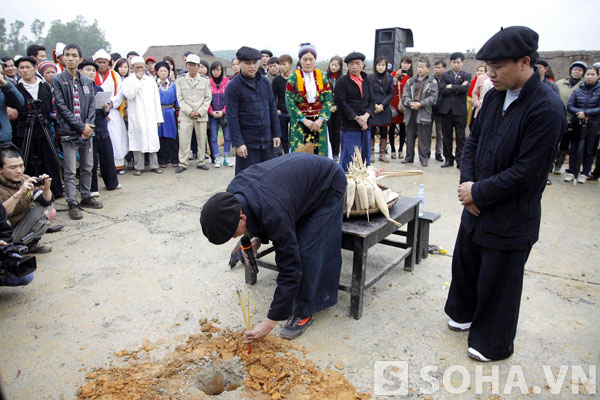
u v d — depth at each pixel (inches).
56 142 235.8
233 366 101.9
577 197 241.3
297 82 211.6
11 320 120.5
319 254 107.3
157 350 108.4
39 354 106.7
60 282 141.8
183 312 125.3
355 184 124.6
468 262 110.0
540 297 135.6
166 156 311.1
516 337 115.6
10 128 195.0
